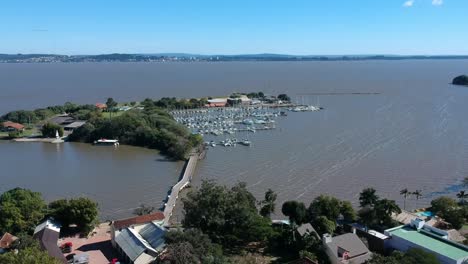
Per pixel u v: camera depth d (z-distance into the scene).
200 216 92.69
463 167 158.75
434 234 92.62
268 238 95.38
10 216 95.94
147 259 81.94
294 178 149.75
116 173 161.12
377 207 104.12
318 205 107.12
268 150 189.50
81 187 144.38
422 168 158.38
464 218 109.75
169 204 125.00
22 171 164.50
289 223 102.94
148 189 142.12
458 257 81.06
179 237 79.19
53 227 98.44
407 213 110.75
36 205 101.19
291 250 92.50
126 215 119.25
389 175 151.12
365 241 93.00
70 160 181.25
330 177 150.00
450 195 132.50
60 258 84.88
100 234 103.06
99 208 124.69
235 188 102.19
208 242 79.12
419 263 78.00
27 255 66.94
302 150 187.50
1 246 90.44
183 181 146.75
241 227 94.06
